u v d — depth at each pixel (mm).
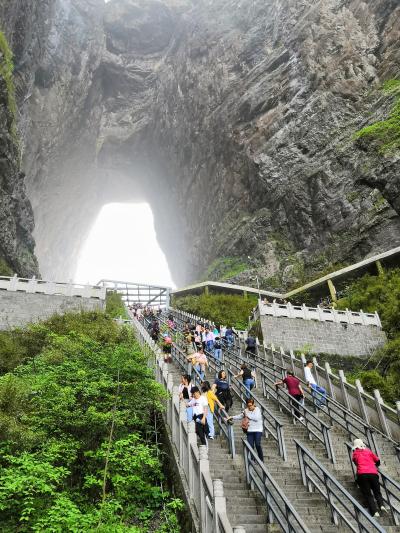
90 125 69125
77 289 21453
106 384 9172
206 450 6699
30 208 43469
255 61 58594
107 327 16000
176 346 15453
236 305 32312
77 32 62469
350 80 45594
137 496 7590
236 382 12531
